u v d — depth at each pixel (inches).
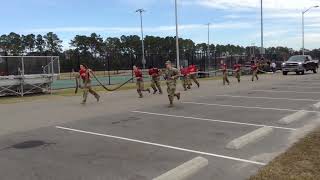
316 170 310.2
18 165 353.7
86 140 449.1
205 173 321.4
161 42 3678.6
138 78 914.1
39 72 1072.8
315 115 602.5
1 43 3506.4
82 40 3464.6
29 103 833.5
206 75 1952.5
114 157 374.0
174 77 724.7
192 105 741.9
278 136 452.4
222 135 464.4
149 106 736.3
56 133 493.0
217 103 768.9
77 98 920.3
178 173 309.9
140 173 325.1
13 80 1005.2
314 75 1850.4
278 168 318.3
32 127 536.4
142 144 424.5
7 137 474.6
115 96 946.7
